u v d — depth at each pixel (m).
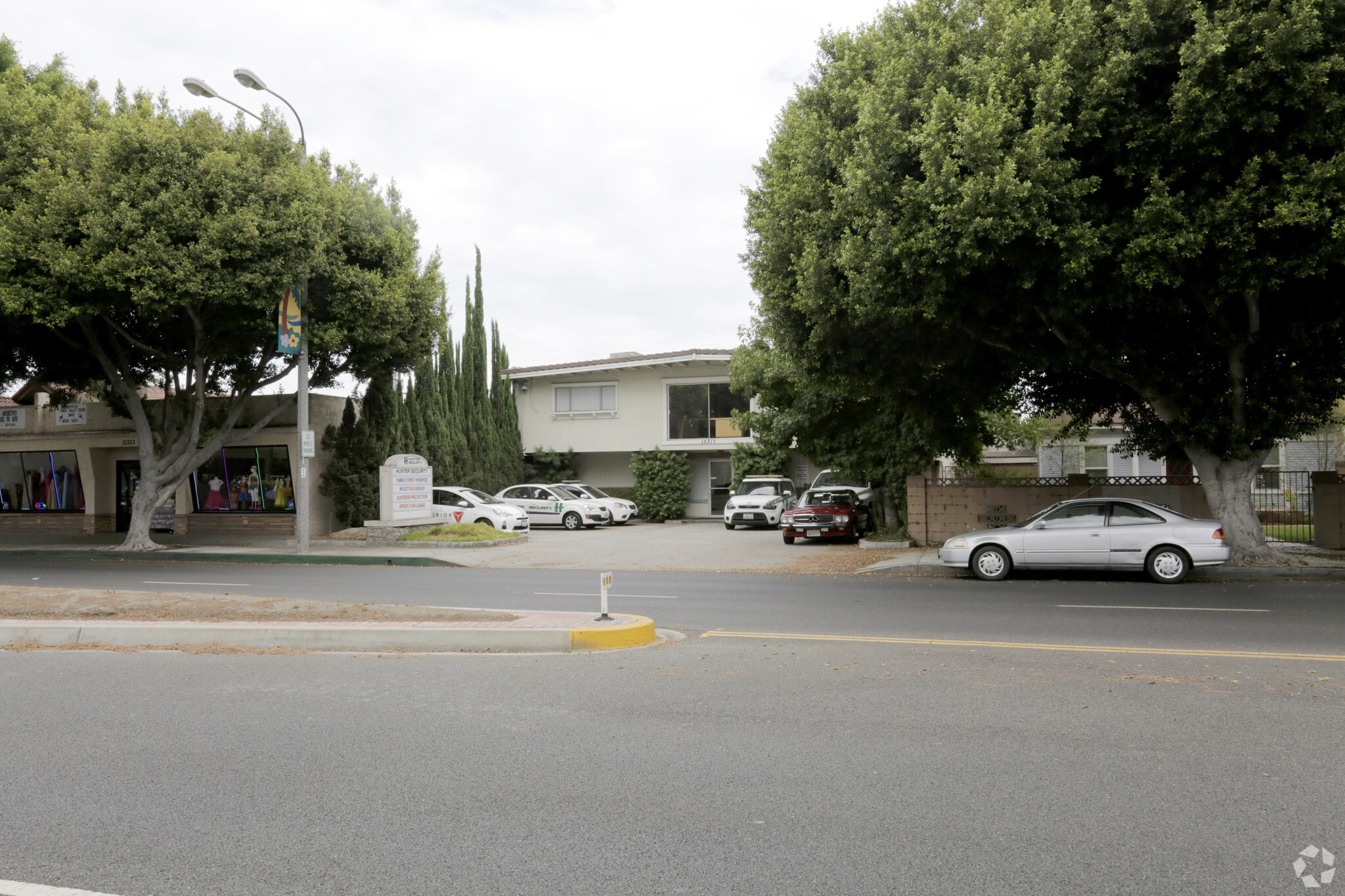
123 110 19.91
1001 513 21.50
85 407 28.95
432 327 24.48
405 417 30.42
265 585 15.43
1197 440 15.93
